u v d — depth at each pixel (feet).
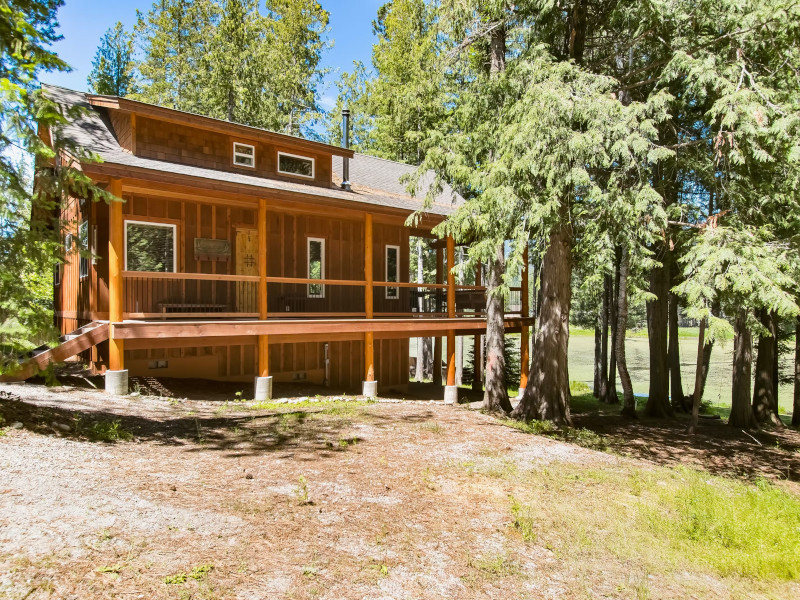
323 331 41.98
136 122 39.37
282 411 34.42
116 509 14.93
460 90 51.62
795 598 15.34
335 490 19.44
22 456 17.94
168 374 43.57
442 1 44.52
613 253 32.30
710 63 31.30
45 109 20.26
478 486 21.77
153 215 40.45
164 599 11.07
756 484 31.40
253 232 46.93
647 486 24.03
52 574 11.22
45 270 22.17
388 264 57.67
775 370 61.62
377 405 39.75
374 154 94.07
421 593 13.15
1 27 19.66
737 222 33.63
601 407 65.57
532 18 42.63
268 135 46.01
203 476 19.30
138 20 108.99
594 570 15.55
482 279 71.67
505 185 33.68
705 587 15.42
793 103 31.58
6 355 22.63
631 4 36.70
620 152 31.07
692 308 30.40
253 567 13.07
